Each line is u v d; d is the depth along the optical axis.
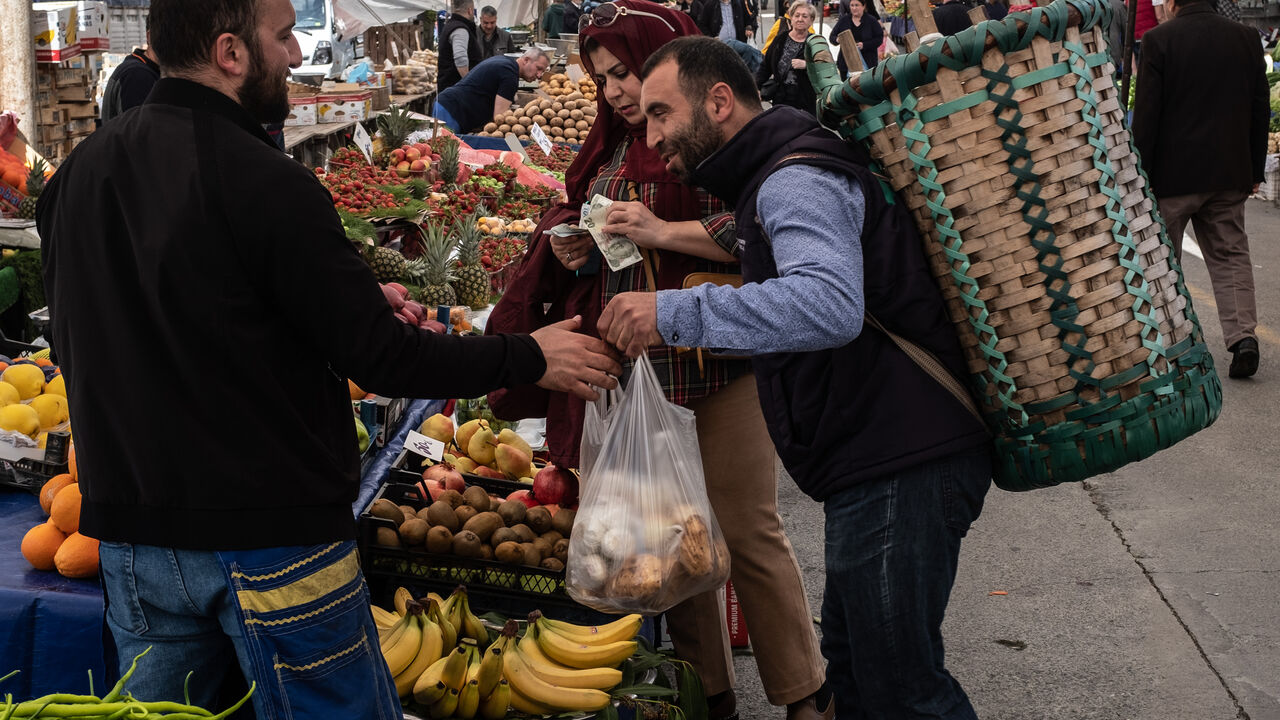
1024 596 4.29
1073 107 2.25
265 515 2.00
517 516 3.36
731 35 19.11
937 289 2.39
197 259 1.94
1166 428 2.32
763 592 3.18
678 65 2.55
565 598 3.21
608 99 3.12
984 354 2.36
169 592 2.04
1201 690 3.63
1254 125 6.52
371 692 2.19
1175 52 6.41
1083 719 3.50
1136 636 3.97
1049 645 3.93
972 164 2.27
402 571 3.24
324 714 2.11
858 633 2.53
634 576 2.76
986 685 3.70
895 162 2.36
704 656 3.34
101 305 2.01
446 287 6.35
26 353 4.32
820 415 2.47
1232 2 11.46
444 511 3.25
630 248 2.98
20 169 5.56
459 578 3.23
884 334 2.42
